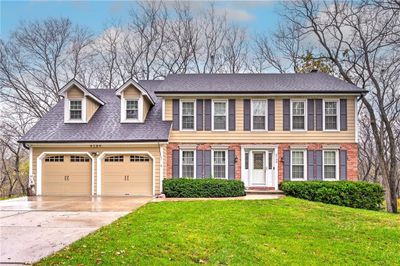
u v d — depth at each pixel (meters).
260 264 7.43
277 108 21.09
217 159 21.06
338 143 20.78
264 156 21.09
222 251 8.06
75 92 21.53
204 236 9.22
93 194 20.12
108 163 20.34
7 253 7.46
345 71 26.00
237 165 20.91
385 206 22.20
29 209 14.38
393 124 29.44
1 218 12.08
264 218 12.02
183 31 35.28
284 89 20.98
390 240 9.77
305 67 31.78
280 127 20.98
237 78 23.41
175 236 8.99
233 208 13.86
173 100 21.36
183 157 21.11
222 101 21.30
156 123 21.19
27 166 38.59
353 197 17.56
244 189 19.55
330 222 11.80
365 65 25.02
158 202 15.91
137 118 21.30
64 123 21.42
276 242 9.09
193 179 19.59
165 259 7.22
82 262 6.66
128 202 16.70
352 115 20.84
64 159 20.53
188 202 15.73
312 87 21.20
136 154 20.17
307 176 20.70
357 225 11.48
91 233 9.31
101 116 22.05
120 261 6.81
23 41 32.78
